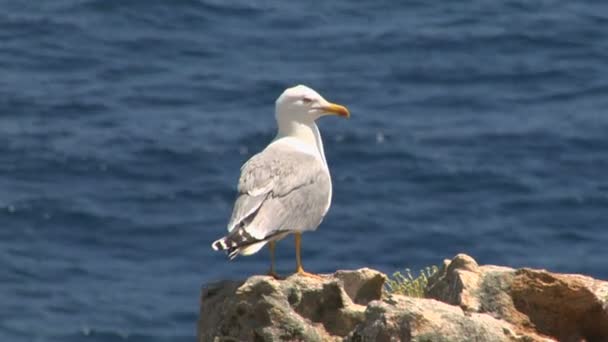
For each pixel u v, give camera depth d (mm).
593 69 69000
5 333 48156
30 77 69188
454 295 16281
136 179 58625
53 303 50250
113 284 51375
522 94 66562
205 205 56562
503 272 16297
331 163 59250
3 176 58812
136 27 74938
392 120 63656
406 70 69688
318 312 16078
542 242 52875
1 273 51969
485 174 58062
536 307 16094
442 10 77062
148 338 48094
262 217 17141
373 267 50781
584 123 62719
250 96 67125
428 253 52031
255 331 15805
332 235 52656
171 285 51062
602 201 55781
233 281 17047
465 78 68562
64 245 54031
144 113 65250
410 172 58344
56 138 62219
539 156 59688
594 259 51500
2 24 74688
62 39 73375
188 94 67375
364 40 73375
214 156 60344
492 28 74250
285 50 72750
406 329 14953
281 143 18219
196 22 75750
